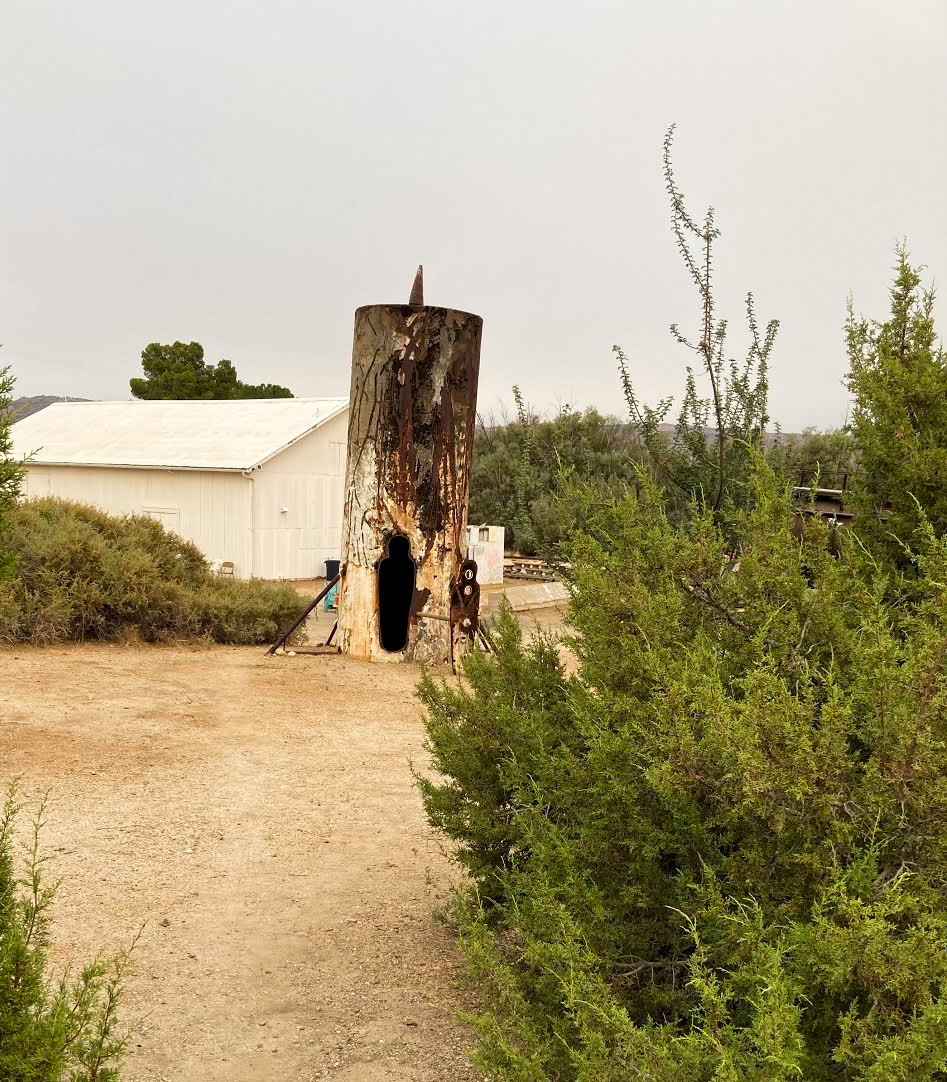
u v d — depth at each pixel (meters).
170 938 4.88
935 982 2.43
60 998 3.00
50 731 8.48
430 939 5.04
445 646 12.90
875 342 5.07
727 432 7.61
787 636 3.52
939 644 2.83
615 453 24.62
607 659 3.75
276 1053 3.91
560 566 4.36
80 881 5.47
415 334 12.45
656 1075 2.59
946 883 2.71
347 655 13.14
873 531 4.73
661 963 3.23
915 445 4.61
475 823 4.45
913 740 2.76
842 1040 2.48
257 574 26.48
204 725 9.17
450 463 12.74
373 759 8.45
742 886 2.98
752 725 2.87
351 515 13.01
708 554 3.90
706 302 6.41
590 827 3.38
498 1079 3.07
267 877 5.77
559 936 3.22
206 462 26.58
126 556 14.02
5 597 12.25
